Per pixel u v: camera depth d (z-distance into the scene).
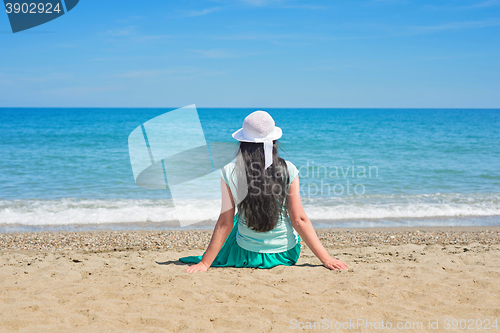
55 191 9.62
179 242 5.37
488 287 2.89
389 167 14.48
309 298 2.64
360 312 2.40
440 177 12.08
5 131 31.86
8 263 4.01
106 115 65.19
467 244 5.26
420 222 6.93
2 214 7.22
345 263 3.59
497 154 18.27
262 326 2.19
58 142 23.34
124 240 5.46
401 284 2.95
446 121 47.59
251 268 3.38
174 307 2.51
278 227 3.35
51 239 5.49
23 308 2.44
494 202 8.55
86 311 2.40
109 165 14.38
